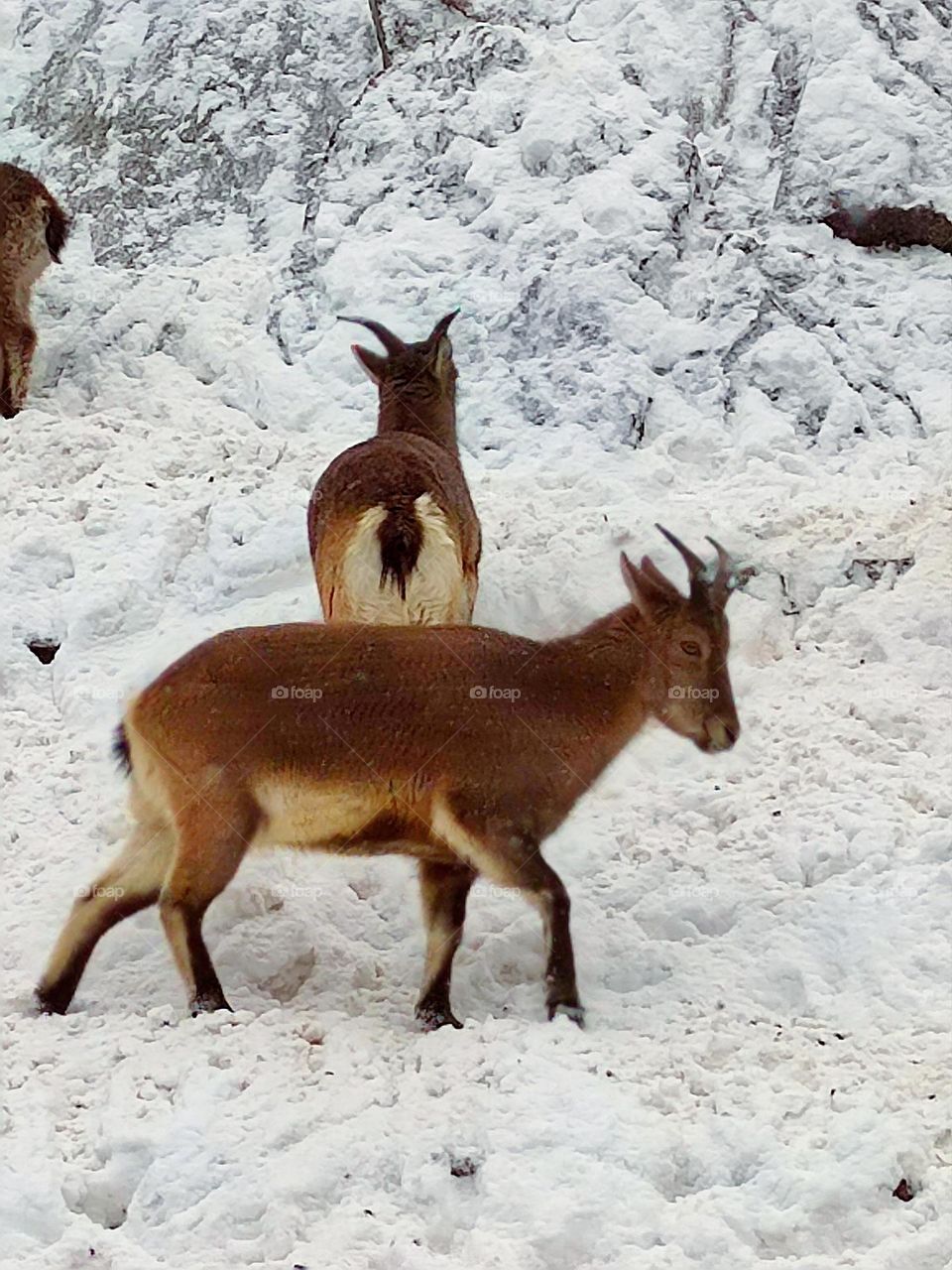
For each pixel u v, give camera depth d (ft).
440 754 18.76
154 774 19.20
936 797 23.39
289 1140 16.71
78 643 28.53
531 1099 17.01
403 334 37.70
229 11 50.03
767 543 29.91
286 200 45.06
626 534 29.94
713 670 19.83
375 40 48.52
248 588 29.50
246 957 20.76
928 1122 16.92
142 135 47.55
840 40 43.70
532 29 46.60
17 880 22.70
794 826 23.03
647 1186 16.02
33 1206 15.89
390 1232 15.57
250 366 37.81
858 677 26.73
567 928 19.16
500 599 28.78
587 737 19.47
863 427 35.47
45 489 32.76
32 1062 18.26
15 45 52.47
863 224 40.11
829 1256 15.48
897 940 20.40
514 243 38.93
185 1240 15.62
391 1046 18.33
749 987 20.13
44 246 36.88
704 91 44.42
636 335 36.96
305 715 18.72
